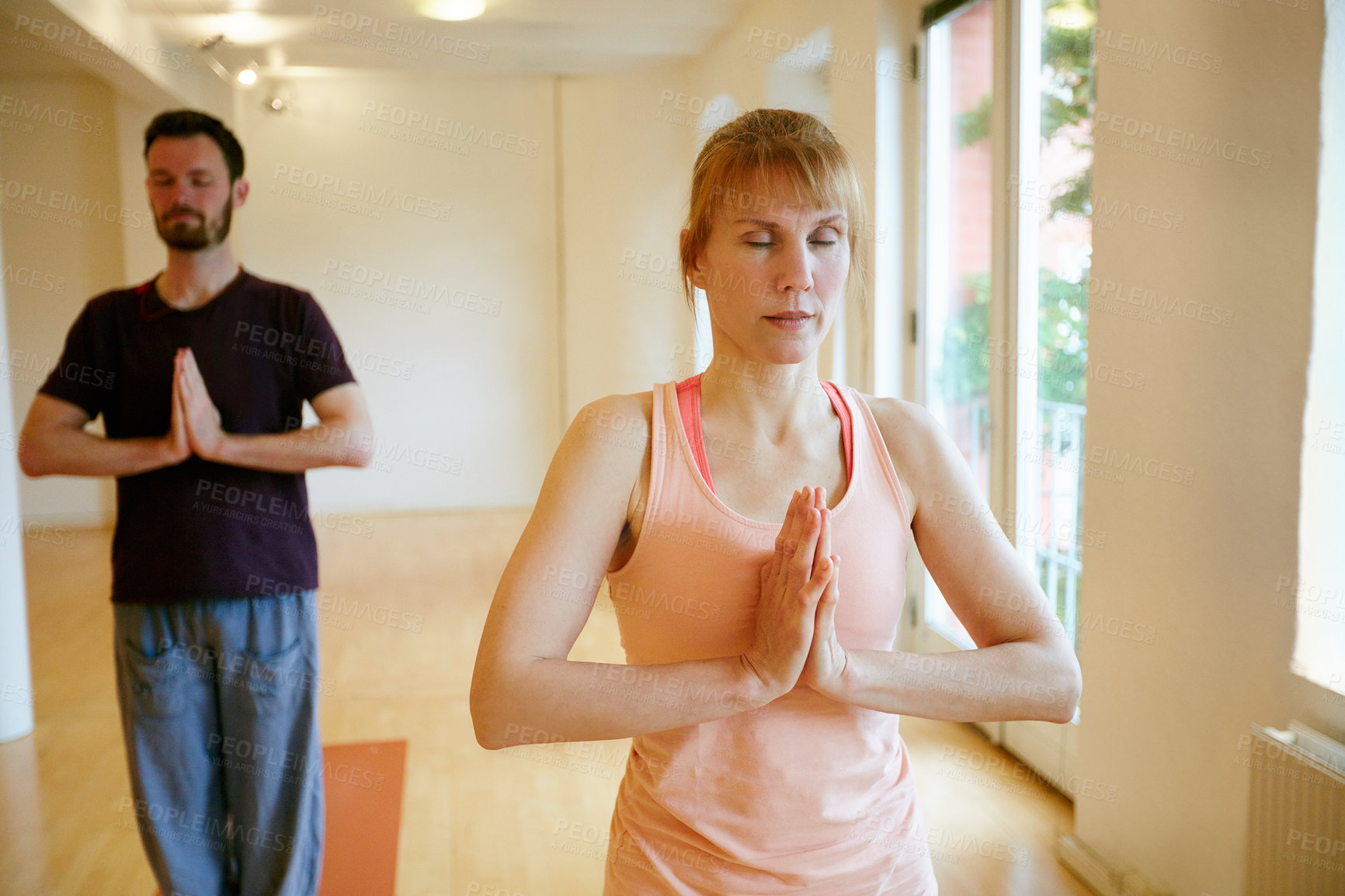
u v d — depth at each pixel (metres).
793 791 0.88
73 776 3.19
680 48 6.76
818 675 0.81
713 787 0.88
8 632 3.48
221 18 5.93
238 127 7.41
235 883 1.97
